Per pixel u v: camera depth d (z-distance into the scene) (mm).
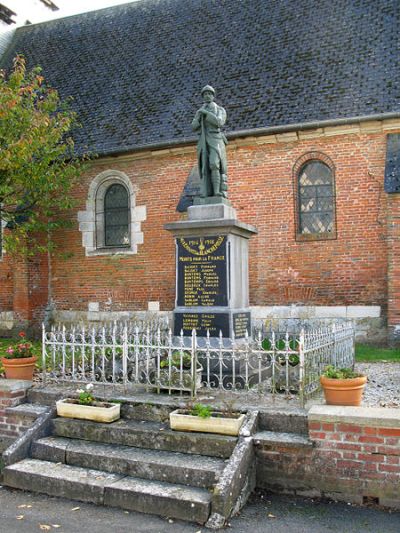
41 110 13602
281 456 5578
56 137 13445
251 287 13875
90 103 16891
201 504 4859
